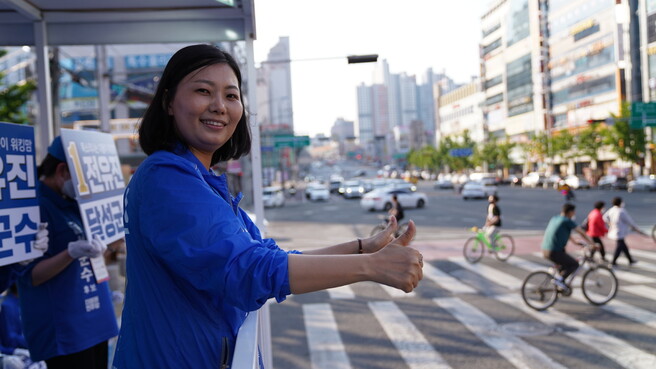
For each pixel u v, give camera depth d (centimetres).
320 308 884
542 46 6391
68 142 293
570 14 5631
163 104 131
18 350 332
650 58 3938
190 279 102
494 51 8194
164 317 116
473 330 725
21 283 275
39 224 262
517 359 605
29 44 421
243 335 121
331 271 100
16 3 371
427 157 11012
